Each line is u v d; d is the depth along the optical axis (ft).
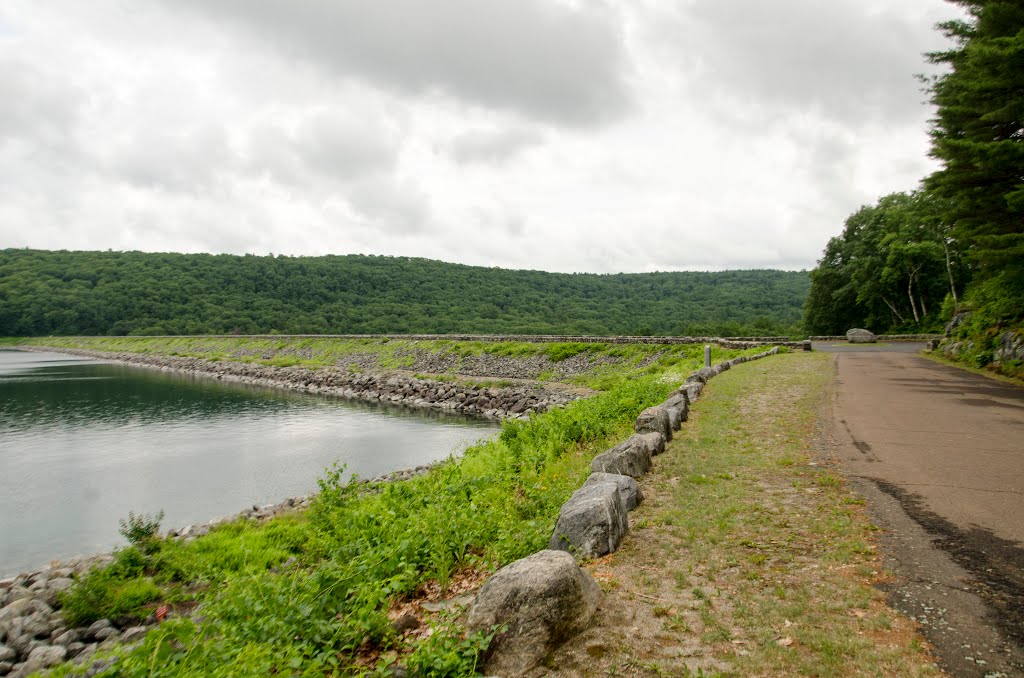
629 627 14.23
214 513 53.47
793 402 45.91
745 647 13.01
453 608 16.21
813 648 12.80
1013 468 25.45
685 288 535.19
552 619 13.56
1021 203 52.85
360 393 148.15
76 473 67.97
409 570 19.02
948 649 12.45
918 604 14.43
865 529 19.47
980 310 76.79
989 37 58.54
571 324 399.24
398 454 77.05
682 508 22.67
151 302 422.41
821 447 30.94
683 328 370.32
